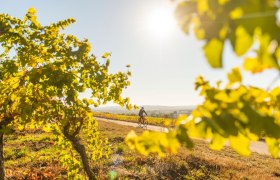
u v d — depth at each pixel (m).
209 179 11.96
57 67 6.55
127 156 13.78
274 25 0.74
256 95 1.35
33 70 6.27
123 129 30.33
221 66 0.83
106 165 12.05
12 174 10.67
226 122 1.19
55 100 6.76
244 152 1.42
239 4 0.76
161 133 1.34
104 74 7.34
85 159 7.74
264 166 15.02
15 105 6.57
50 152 14.98
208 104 1.29
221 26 0.82
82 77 7.25
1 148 7.19
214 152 17.95
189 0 0.86
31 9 6.68
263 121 1.16
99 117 66.88
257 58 0.90
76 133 7.57
